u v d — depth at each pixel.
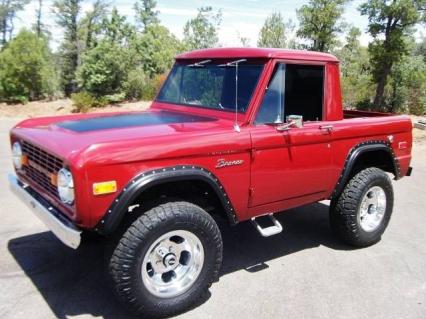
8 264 4.25
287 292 3.95
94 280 4.00
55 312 3.51
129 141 3.17
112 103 20.70
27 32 21.17
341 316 3.61
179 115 4.30
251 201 3.91
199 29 26.62
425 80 18.23
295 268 4.42
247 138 3.73
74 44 28.69
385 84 17.64
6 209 5.74
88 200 2.99
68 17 29.09
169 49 25.61
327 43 19.44
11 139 4.20
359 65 21.20
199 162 3.46
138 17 42.22
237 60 4.15
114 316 3.49
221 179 3.62
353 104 19.00
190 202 3.66
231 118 3.95
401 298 3.91
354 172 5.13
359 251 4.88
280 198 4.16
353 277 4.27
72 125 3.72
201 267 3.57
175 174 3.29
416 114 18.23
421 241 5.21
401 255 4.80
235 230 5.36
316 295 3.91
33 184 3.79
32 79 21.08
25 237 4.89
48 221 3.33
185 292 3.52
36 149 3.61
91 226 3.10
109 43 20.83
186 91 4.64
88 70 20.17
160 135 3.35
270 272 4.31
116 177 3.08
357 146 4.68
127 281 3.24
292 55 4.08
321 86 4.38
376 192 5.00
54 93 22.56
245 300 3.79
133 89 21.28
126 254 3.21
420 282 4.21
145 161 3.19
